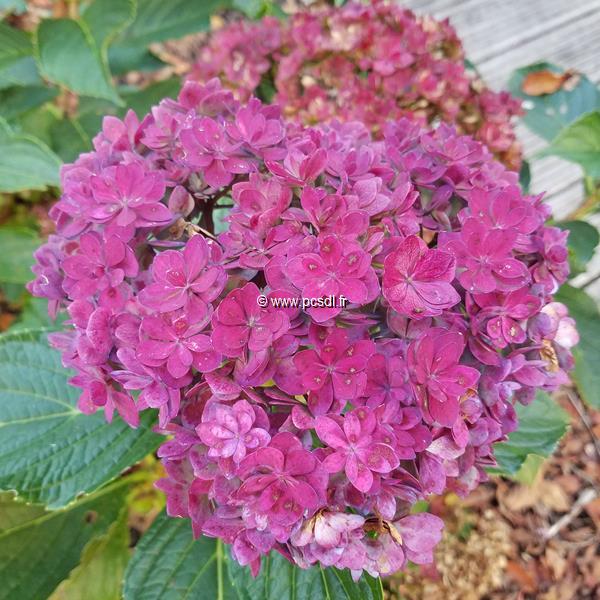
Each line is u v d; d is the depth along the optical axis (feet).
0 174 1.32
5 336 1.07
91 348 0.70
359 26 1.34
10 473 0.98
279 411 0.69
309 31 1.36
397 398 0.65
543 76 1.58
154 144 0.81
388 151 0.85
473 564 1.59
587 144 1.26
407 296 0.65
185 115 0.85
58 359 1.08
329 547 0.63
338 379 0.65
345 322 0.68
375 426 0.63
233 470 0.64
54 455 1.01
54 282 0.81
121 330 0.68
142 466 1.33
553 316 0.80
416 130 0.96
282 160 0.78
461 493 0.77
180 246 0.74
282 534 0.63
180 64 2.28
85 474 1.00
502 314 0.70
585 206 1.54
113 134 0.89
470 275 0.70
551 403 1.20
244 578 0.95
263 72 1.50
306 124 1.34
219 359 0.65
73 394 1.06
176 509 0.73
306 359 0.64
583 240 1.44
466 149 0.85
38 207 1.81
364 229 0.68
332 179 0.74
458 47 1.44
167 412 0.67
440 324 0.70
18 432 1.03
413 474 0.69
